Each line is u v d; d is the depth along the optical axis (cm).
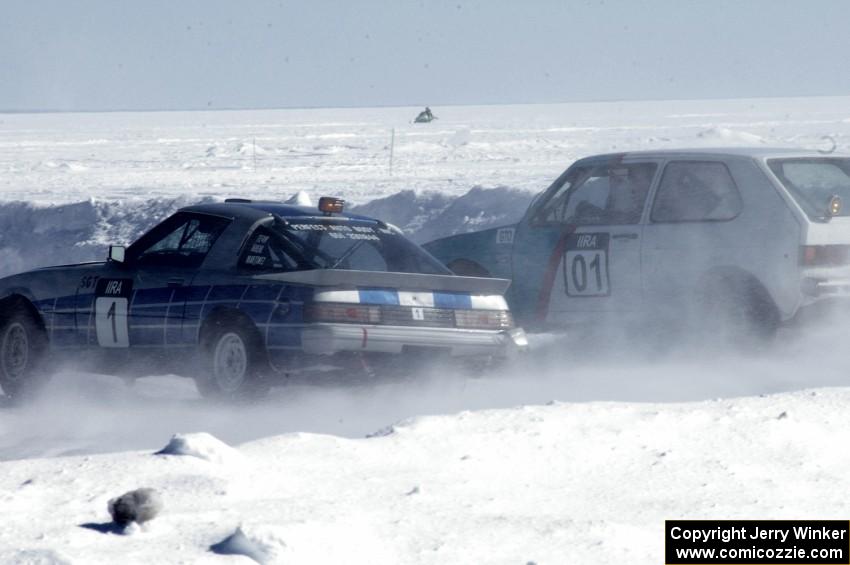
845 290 3522
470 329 3247
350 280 3084
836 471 2183
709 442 2355
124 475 2011
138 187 11169
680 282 3691
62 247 7812
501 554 1681
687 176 3775
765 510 1948
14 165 16000
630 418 2528
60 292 3600
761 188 3603
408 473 2106
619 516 1895
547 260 3988
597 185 4469
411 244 3469
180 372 3344
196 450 2123
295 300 3080
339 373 3136
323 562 1602
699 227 3678
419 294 3188
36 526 1727
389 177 11425
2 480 2011
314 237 3309
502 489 2030
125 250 3547
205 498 1892
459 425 2450
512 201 6950
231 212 3422
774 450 2305
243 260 3281
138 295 3425
